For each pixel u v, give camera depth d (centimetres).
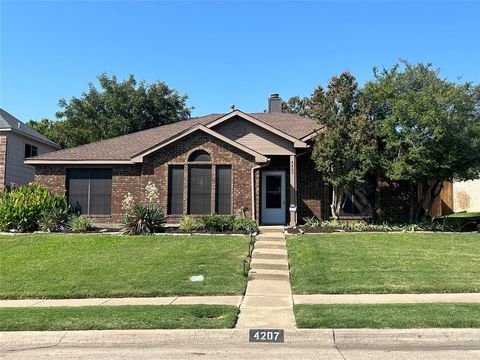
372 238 1560
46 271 1234
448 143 1670
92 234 1650
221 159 1909
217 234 1631
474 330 741
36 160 2086
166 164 1930
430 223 1862
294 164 1988
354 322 778
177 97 4419
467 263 1249
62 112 4234
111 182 2091
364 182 1775
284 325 793
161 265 1261
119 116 4062
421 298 983
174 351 704
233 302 971
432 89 1695
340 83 1795
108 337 753
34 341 748
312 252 1365
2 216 1759
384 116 1852
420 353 675
